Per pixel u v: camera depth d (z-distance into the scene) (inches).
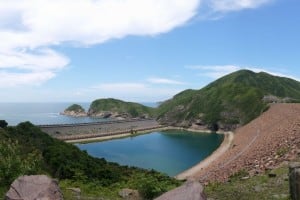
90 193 1043.3
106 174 1337.4
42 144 2098.9
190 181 459.2
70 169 1363.2
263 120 5064.0
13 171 922.1
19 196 528.4
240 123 6968.5
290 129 2386.8
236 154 2832.2
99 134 5600.4
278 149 1726.1
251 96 7475.4
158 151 4288.9
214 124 7362.2
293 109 3951.8
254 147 2755.9
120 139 5634.8
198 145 4926.2
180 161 3533.5
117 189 1114.7
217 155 3663.9
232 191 864.3
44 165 1491.1
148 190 975.6
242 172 1413.6
